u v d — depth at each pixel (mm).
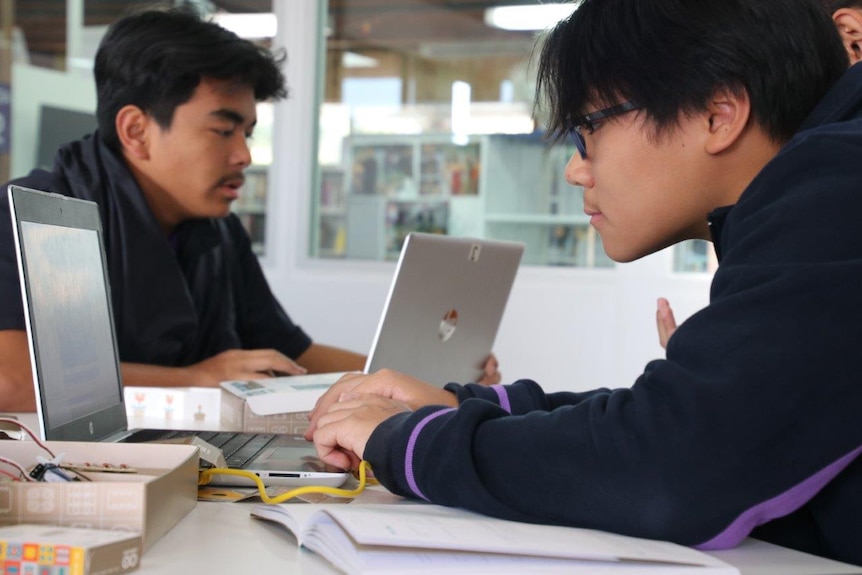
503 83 3988
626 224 999
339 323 4160
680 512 830
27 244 1147
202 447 1121
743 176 968
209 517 958
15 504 803
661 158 969
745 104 939
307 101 4195
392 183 4176
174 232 2375
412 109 4133
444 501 950
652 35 949
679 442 828
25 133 4430
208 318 2406
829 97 953
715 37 933
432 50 4086
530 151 3943
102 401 1349
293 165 4219
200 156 2268
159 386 1987
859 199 850
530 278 3898
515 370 3891
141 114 2236
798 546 955
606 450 862
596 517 863
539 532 837
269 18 4223
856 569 825
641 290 3689
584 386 3793
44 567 700
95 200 2133
